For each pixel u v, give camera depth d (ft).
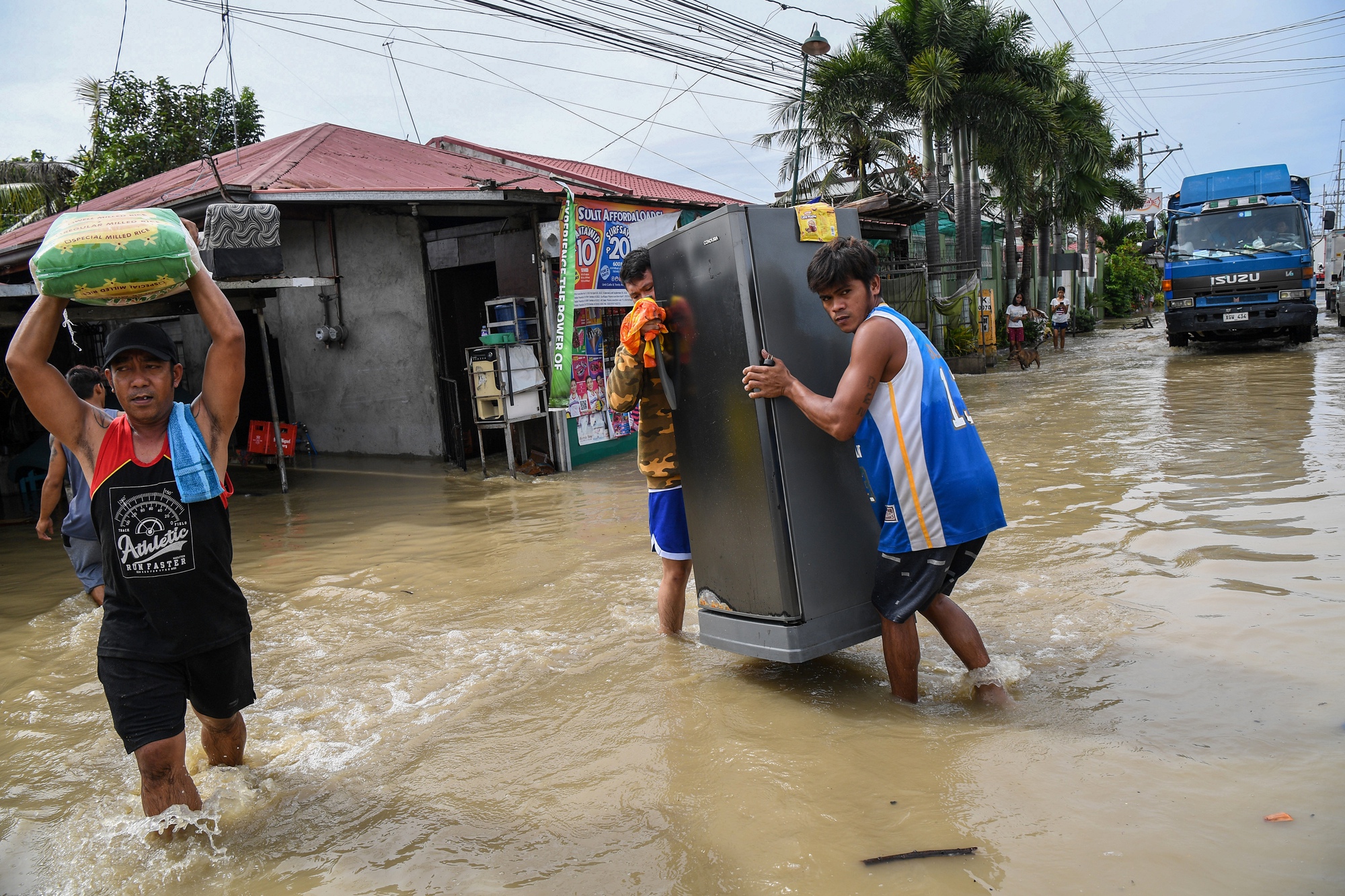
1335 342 53.83
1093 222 117.80
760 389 10.14
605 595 15.83
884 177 84.69
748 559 10.89
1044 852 6.91
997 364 67.26
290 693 11.99
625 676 11.78
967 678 10.27
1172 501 18.56
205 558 8.37
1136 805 7.47
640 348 11.61
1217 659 10.45
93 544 16.07
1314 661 10.11
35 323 7.94
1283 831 6.88
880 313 9.54
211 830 8.39
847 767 8.62
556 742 9.90
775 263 10.48
